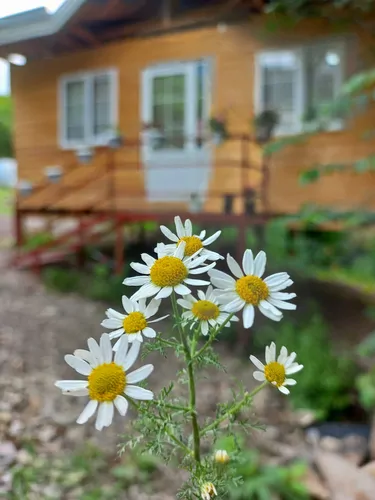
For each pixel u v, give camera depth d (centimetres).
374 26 625
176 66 766
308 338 466
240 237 614
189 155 772
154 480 282
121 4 677
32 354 470
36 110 891
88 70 834
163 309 416
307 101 683
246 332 523
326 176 673
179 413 112
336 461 306
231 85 732
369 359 500
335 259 919
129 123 808
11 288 687
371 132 595
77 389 92
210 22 704
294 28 681
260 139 673
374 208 646
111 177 771
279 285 102
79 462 280
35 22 732
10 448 288
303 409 408
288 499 270
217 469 107
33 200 895
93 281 708
